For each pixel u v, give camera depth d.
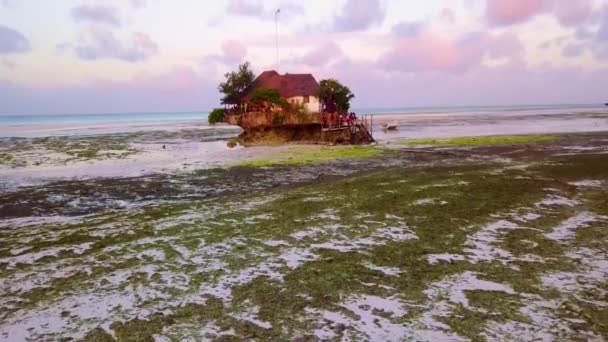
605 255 10.34
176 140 52.81
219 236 12.57
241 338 6.96
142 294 8.73
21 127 94.94
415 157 31.31
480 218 13.80
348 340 6.83
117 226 14.02
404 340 6.80
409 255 10.64
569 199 16.23
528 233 12.16
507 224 13.10
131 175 25.45
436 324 7.26
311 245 11.57
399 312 7.71
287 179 23.28
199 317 7.70
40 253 11.42
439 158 30.44
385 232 12.59
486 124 78.12
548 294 8.30
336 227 13.20
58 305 8.33
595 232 12.12
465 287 8.69
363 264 10.10
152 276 9.66
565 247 10.96
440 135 53.16
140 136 60.47
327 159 30.91
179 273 9.80
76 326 7.50
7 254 11.40
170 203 17.91
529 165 25.34
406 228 12.94
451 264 9.97
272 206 16.28
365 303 8.09
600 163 25.12
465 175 22.12
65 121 147.88
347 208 15.54
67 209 17.25
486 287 8.66
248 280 9.30
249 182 22.58
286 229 13.11
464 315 7.55
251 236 12.49
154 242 12.16
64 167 29.09
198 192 20.28
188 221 14.41
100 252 11.40
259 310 7.91
